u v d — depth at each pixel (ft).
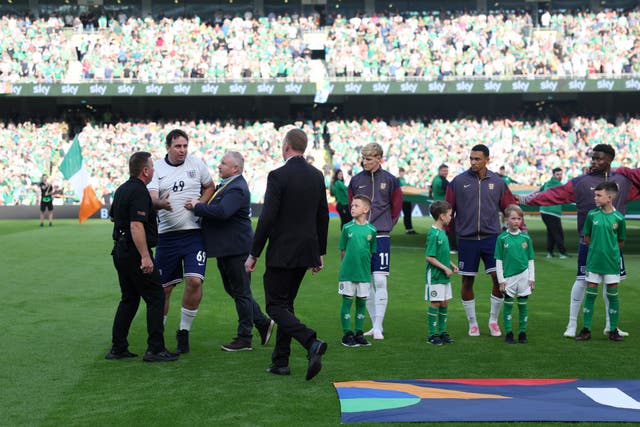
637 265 50.44
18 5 134.62
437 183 65.10
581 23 130.21
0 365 23.03
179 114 138.51
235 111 138.92
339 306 34.83
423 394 19.04
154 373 21.89
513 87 121.70
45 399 19.19
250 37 129.39
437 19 133.69
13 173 114.42
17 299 36.52
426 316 32.14
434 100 138.31
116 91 122.21
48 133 122.52
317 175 21.72
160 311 23.62
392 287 40.81
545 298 36.94
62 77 124.67
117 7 136.67
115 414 17.83
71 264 50.96
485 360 23.48
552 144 118.83
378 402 18.34
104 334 28.02
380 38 129.39
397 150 119.03
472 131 120.57
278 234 21.24
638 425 16.66
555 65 125.08
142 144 119.85
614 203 28.12
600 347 25.54
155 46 127.95
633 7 134.82
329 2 137.49
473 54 126.31
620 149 118.11
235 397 19.19
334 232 77.97
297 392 19.62
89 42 128.06
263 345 26.35
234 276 25.36
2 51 125.70
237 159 25.03
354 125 123.54
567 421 16.81
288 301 21.75
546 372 21.80
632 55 126.00
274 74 126.72
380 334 27.22
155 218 23.63
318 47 132.57
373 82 123.13
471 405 18.02
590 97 136.05
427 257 26.35
